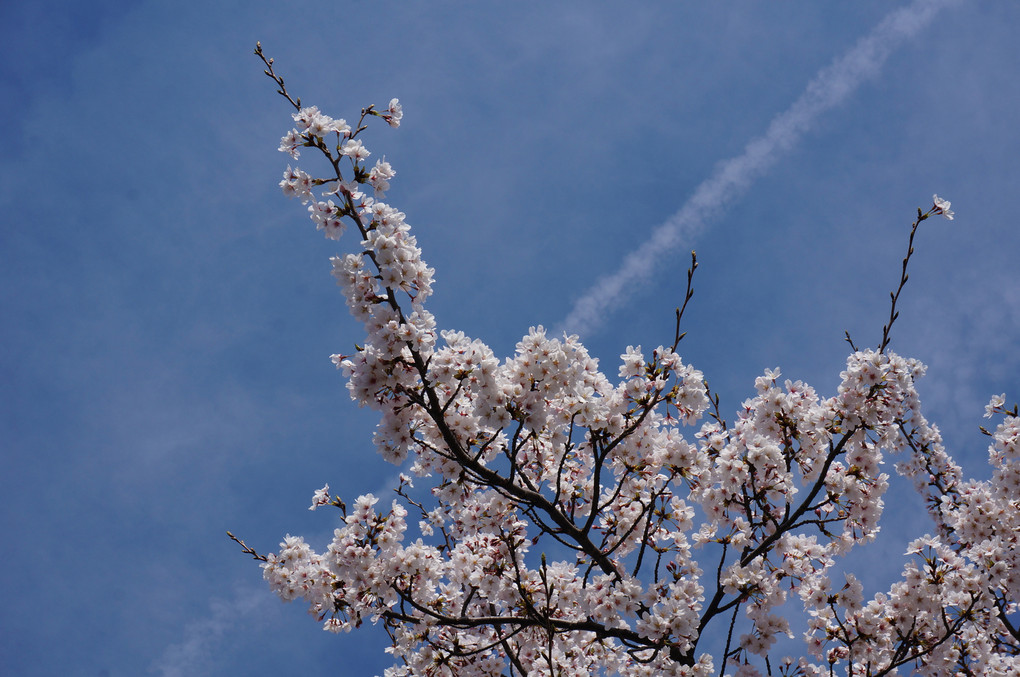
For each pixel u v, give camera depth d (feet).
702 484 22.36
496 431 21.26
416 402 19.77
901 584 23.73
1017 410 25.13
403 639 24.02
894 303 21.09
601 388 21.01
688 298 20.84
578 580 23.79
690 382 20.92
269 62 19.38
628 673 24.77
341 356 20.31
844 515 22.35
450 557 26.71
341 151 19.39
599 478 21.33
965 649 24.67
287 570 22.71
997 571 23.17
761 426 22.20
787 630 21.20
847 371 21.57
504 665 25.31
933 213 20.48
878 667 24.12
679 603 19.31
